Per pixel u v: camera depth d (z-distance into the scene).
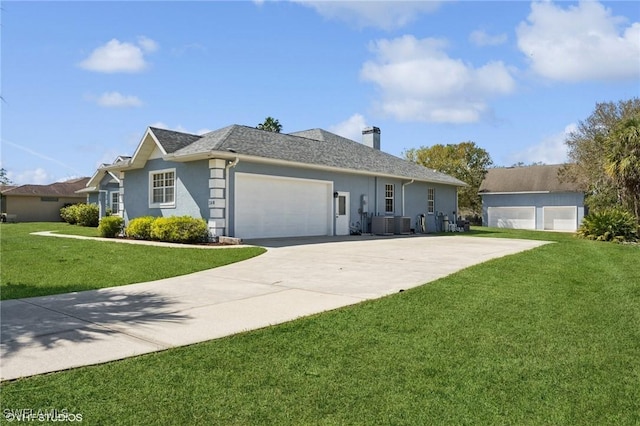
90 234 19.83
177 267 9.84
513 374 3.83
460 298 6.58
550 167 37.03
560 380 3.71
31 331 5.05
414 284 7.74
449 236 21.25
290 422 3.02
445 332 4.98
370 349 4.44
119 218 18.27
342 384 3.62
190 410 3.17
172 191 16.97
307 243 15.05
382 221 20.67
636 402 3.31
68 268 9.73
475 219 43.47
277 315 5.75
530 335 4.88
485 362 4.10
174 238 14.80
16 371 3.82
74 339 4.75
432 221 26.17
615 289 7.32
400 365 4.03
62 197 40.62
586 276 8.54
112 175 26.05
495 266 9.55
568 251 12.99
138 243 14.71
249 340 4.69
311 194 18.58
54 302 6.57
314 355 4.27
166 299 6.75
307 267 9.81
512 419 3.07
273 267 9.84
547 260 10.73
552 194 34.47
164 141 16.69
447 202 27.86
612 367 3.99
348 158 21.11
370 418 3.08
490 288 7.29
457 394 3.45
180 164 16.48
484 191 37.31
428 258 11.28
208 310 6.04
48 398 3.32
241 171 15.68
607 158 20.70
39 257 11.32
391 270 9.34
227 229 15.20
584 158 28.34
